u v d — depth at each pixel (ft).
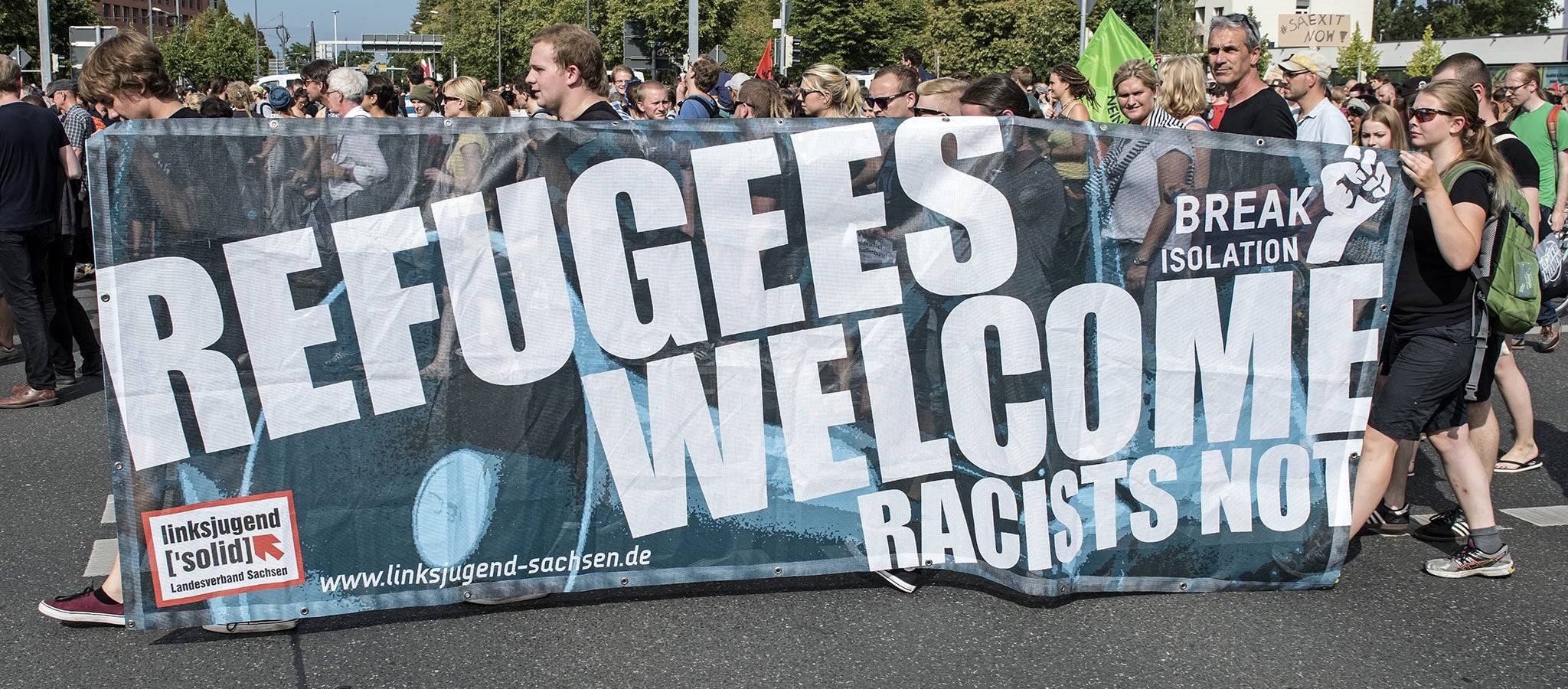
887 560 11.73
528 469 11.05
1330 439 12.01
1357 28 191.52
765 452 11.38
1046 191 11.18
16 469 16.70
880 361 11.36
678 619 11.46
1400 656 10.87
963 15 141.49
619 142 10.68
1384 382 13.10
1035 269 11.28
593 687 10.14
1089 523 11.69
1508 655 10.93
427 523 10.96
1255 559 12.07
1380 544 14.03
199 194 10.09
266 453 10.57
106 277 10.02
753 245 11.02
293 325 10.43
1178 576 11.96
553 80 13.37
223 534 10.60
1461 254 11.62
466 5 236.02
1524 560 13.44
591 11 188.65
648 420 11.17
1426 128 12.29
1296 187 11.53
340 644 10.93
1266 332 11.72
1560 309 25.35
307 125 10.16
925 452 11.55
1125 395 11.57
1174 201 11.35
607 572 11.36
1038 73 136.67
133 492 10.37
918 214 11.15
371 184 10.37
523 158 10.56
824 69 20.47
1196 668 10.57
